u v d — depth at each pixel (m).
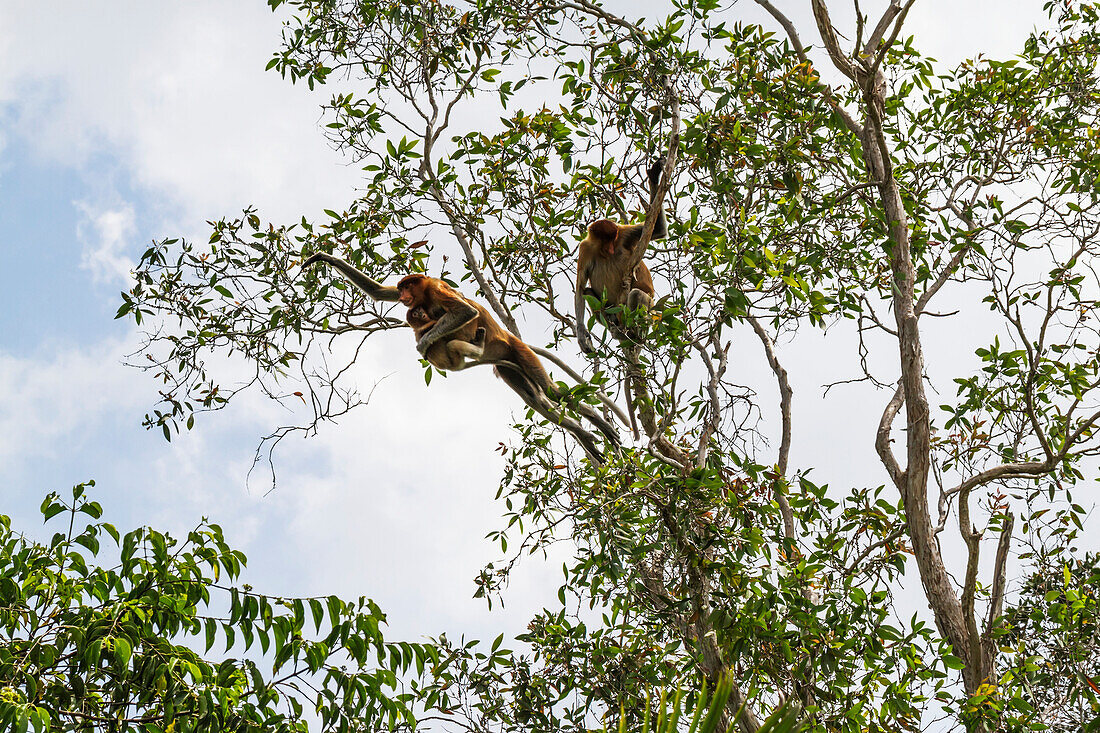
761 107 12.94
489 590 14.62
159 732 7.34
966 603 14.22
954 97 17.69
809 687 11.78
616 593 13.38
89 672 7.37
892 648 12.34
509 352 14.82
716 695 6.13
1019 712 12.83
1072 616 13.59
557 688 14.07
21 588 7.60
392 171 15.56
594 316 11.98
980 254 14.69
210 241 14.75
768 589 11.65
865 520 13.48
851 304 13.68
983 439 15.36
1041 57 17.73
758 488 12.30
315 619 7.81
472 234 15.59
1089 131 16.78
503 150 15.36
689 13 12.84
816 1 15.11
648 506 12.31
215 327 14.31
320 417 13.18
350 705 8.06
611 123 13.78
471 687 14.14
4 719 6.40
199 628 7.93
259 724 7.83
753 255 11.70
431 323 13.97
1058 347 15.03
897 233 15.01
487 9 14.95
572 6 14.09
